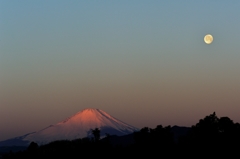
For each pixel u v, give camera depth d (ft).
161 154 287.28
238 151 260.21
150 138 301.63
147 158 289.94
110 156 311.06
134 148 305.53
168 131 304.50
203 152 267.18
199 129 279.28
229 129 271.49
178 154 278.67
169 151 286.46
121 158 302.86
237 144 263.08
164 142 296.30
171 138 301.02
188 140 281.54
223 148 263.49
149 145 298.15
